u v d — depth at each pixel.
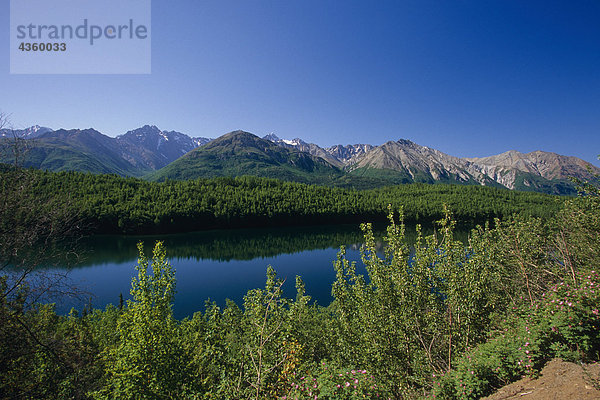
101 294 52.78
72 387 8.93
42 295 8.70
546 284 9.69
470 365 6.29
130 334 9.37
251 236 114.75
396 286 8.71
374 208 145.38
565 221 11.48
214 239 107.38
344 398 5.78
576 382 4.78
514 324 7.58
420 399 6.60
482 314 8.32
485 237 11.43
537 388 5.13
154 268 10.50
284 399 6.16
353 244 100.19
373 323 8.69
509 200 152.12
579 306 5.93
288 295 53.12
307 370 7.26
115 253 81.19
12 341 7.82
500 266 10.53
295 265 75.50
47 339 8.73
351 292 10.17
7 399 7.61
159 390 8.58
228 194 154.75
